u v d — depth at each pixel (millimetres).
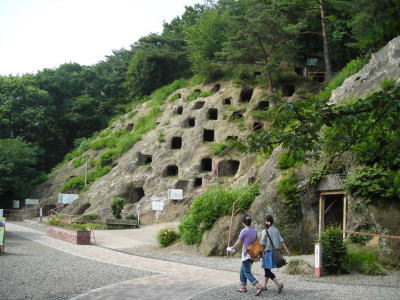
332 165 18359
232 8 56000
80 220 34219
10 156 46781
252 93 43062
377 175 16172
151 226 31250
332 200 19172
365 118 8031
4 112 56906
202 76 48969
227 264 16281
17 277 12273
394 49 23750
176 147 42688
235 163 35438
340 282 12164
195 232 20406
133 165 40938
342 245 13688
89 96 69938
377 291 10742
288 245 17703
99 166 45719
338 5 34469
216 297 10047
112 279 12578
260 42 36156
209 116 42594
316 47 43938
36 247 20578
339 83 29969
